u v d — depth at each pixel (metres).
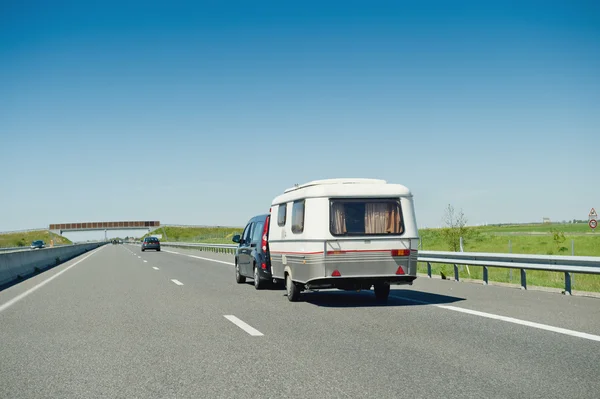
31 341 8.02
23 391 5.45
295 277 12.28
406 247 11.62
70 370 6.28
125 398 5.18
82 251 62.47
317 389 5.36
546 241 42.91
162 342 7.83
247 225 17.27
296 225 12.22
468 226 29.09
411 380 5.62
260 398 5.11
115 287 16.23
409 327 8.73
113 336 8.34
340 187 11.54
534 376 5.70
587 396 5.01
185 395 5.24
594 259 12.15
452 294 13.31
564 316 9.59
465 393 5.14
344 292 14.66
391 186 11.79
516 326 8.65
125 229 160.50
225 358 6.77
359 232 11.48
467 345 7.29
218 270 24.00
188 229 176.38
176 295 13.95
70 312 11.00
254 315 10.38
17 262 22.75
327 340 7.80
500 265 15.15
